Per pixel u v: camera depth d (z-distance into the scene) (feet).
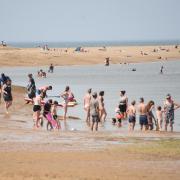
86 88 386.93
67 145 137.59
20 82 433.89
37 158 119.65
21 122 190.49
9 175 101.40
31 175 101.91
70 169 108.37
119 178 100.63
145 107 184.85
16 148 131.85
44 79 478.18
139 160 118.52
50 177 100.32
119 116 201.36
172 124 187.83
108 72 571.69
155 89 382.42
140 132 171.42
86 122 200.44
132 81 459.32
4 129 167.12
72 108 256.93
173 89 381.81
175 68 638.12
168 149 131.64
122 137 154.92
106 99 307.78
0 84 237.25
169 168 110.52
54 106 180.65
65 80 466.70
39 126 182.29
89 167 110.63
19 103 243.40
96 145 138.51
